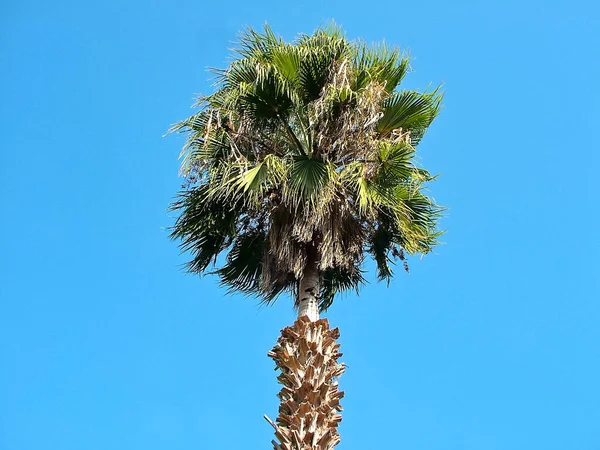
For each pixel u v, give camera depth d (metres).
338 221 12.07
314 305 11.74
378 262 13.12
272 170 11.84
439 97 13.41
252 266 13.32
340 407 10.48
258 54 13.32
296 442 9.89
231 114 12.47
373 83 12.66
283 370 10.81
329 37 13.32
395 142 12.23
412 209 12.93
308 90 12.83
